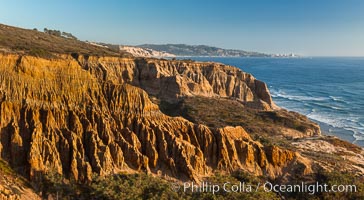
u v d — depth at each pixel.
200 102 141.38
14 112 60.97
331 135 138.88
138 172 62.94
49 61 66.25
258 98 172.75
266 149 73.25
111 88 70.25
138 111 69.81
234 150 70.25
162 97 144.12
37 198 54.09
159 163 65.81
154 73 148.62
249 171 69.81
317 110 187.38
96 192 56.16
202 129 70.75
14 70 63.06
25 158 57.91
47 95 63.66
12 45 98.50
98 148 61.91
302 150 100.75
